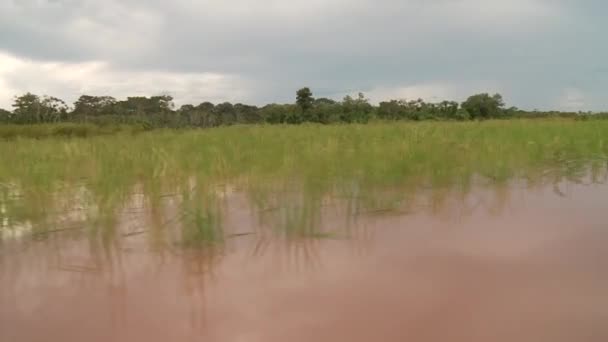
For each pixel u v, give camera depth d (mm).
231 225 3014
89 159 4418
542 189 4047
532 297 1854
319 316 1749
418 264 2250
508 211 3264
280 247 2562
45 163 4395
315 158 4672
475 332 1606
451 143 6055
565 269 2135
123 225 3033
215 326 1697
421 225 2947
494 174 4543
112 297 1956
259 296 1939
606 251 2365
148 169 4078
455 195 3812
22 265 2338
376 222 3043
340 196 3723
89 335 1646
